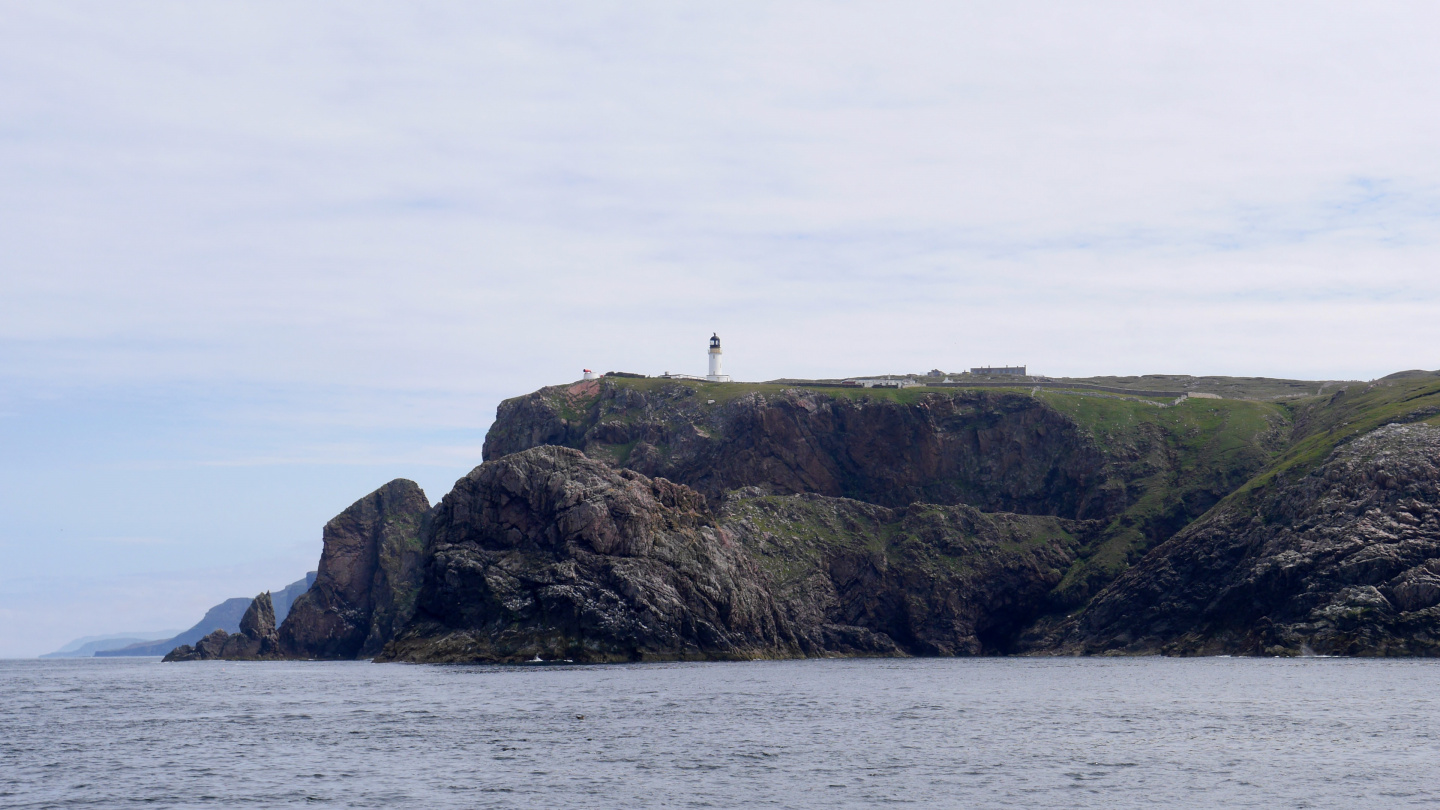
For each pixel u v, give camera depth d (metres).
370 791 70.38
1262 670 172.62
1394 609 199.75
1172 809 63.34
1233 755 81.12
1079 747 86.38
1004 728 99.06
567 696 136.12
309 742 94.12
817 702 126.31
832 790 69.44
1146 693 133.38
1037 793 68.00
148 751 90.31
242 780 74.88
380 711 120.38
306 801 67.44
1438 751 81.44
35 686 197.25
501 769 78.00
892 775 74.44
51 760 85.88
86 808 66.12
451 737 95.81
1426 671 160.38
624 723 104.94
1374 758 78.81
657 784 71.75
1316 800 65.06
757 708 119.19
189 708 132.25
